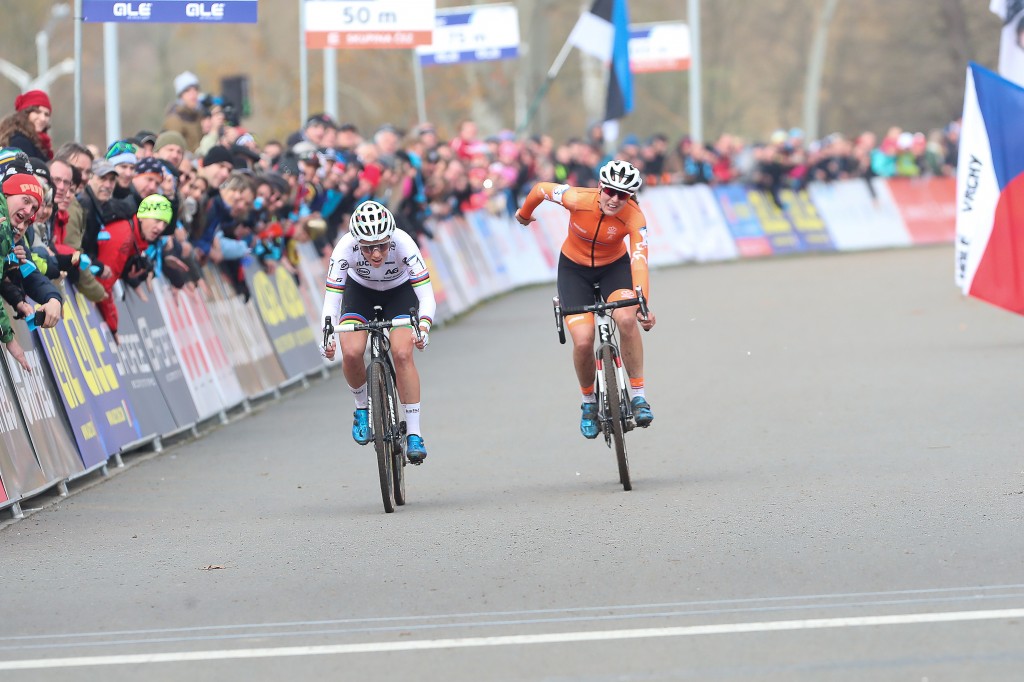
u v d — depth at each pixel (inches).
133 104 6353.3
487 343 1998.0
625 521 836.6
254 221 1485.0
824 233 3978.8
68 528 887.7
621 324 982.4
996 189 1616.6
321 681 544.4
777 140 3941.9
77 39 1492.4
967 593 637.3
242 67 5408.5
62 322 1077.8
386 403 920.9
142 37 6338.6
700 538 778.8
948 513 820.6
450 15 2881.4
